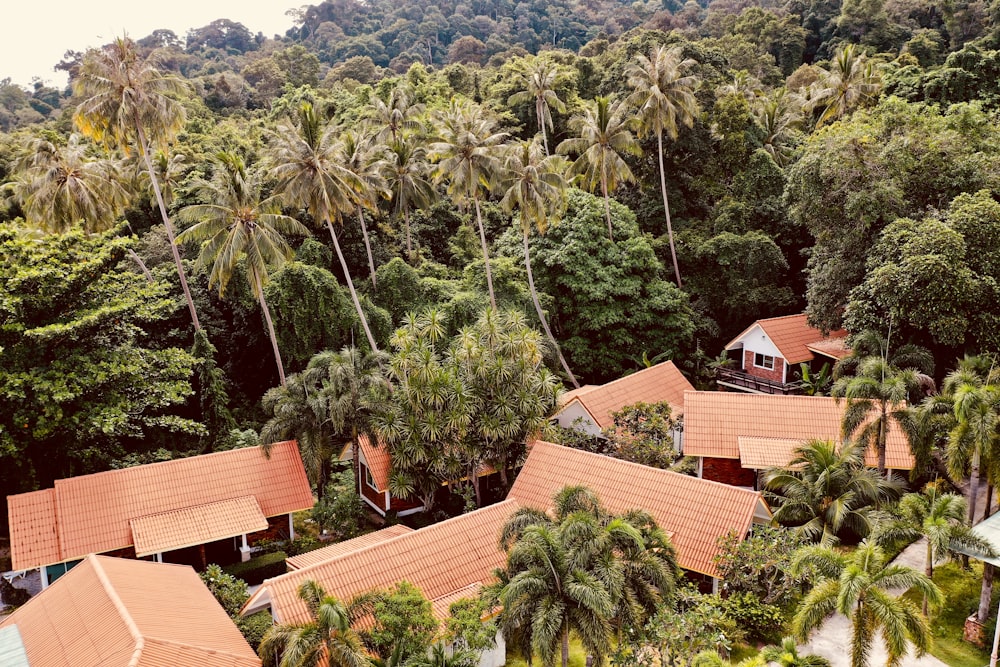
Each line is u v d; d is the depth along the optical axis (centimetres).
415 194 4728
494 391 3105
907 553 2650
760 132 5256
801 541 2400
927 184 3616
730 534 2398
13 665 1864
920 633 1780
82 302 3084
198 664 1766
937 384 3481
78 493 2714
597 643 1677
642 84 4659
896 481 2866
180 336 4203
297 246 4662
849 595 1741
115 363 3025
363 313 4250
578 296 4531
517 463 3269
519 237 4812
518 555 1783
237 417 4203
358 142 4228
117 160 4906
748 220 4934
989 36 5803
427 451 3012
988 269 3086
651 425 3325
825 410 3275
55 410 2805
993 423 2219
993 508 2822
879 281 3169
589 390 3759
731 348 4719
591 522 1773
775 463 3022
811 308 3938
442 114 4328
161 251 4594
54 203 3866
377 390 3066
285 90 7581
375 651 1911
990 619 2223
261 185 4516
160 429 3712
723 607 2252
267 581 2166
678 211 5175
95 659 1742
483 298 4416
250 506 2864
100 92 3722
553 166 4266
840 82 5238
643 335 4691
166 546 2627
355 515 3156
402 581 2103
